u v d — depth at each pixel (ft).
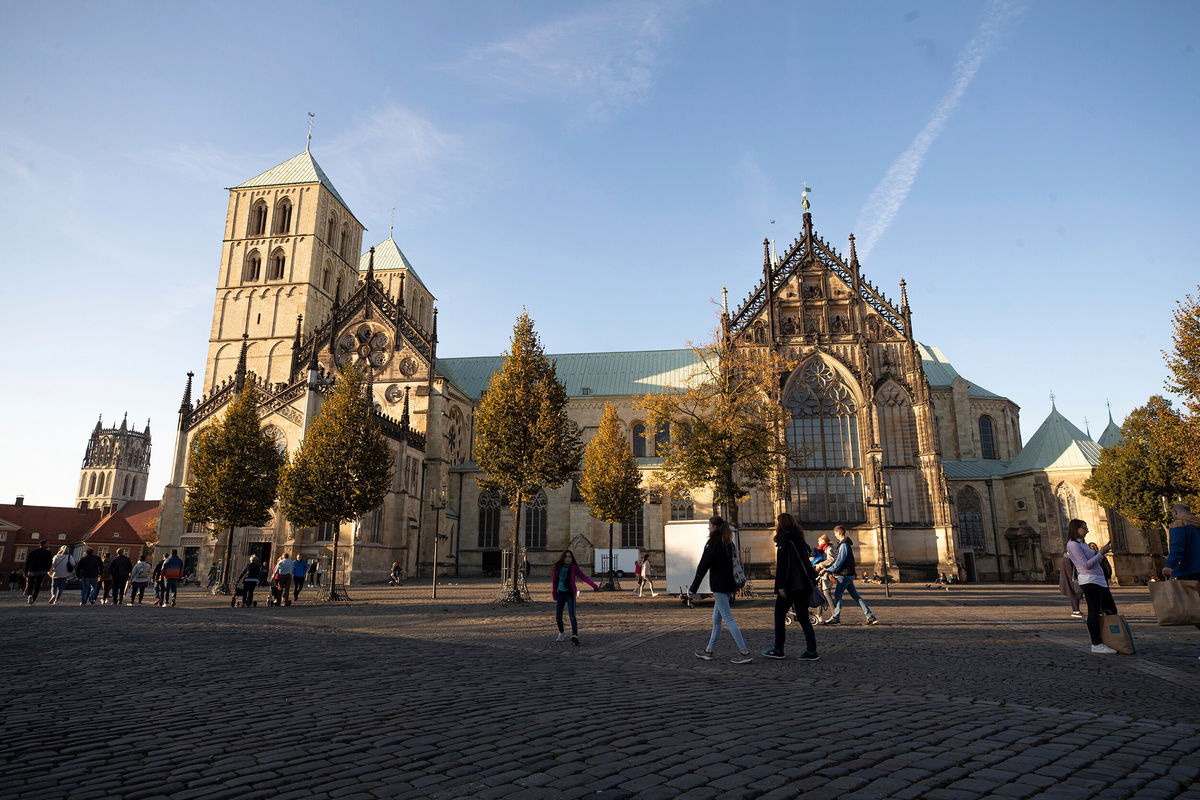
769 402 157.38
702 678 40.81
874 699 33.78
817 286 218.38
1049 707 31.65
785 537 49.93
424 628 75.20
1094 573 52.31
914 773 20.98
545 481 125.80
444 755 23.75
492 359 310.86
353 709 31.78
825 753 23.41
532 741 25.49
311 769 22.31
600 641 62.34
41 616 87.10
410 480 225.97
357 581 187.32
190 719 29.91
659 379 287.69
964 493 246.27
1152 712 30.45
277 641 61.36
